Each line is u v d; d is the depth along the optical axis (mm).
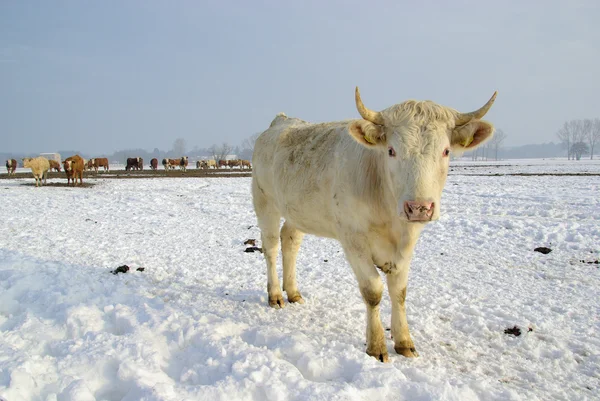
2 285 5691
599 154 183125
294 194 4945
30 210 14273
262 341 4176
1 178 33781
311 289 6148
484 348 4328
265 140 5957
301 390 3094
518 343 4395
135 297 5438
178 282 6488
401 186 3512
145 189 22969
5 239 9344
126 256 7930
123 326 4504
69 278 6148
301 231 5383
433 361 4070
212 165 72312
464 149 3850
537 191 18000
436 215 3422
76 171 26203
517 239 9055
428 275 6750
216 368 3484
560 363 4020
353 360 3576
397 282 4262
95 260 7551
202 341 3988
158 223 12031
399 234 4035
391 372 3330
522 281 6375
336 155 4445
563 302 5465
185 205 16141
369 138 3777
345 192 4184
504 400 3221
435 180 3496
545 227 9836
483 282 6355
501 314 5105
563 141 161625
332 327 4805
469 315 5086
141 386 3113
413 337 4586
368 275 4117
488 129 3654
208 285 6391
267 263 5762
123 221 12320
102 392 3287
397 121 3688
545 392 3533
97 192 21125
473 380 3518
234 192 20953
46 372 3389
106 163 56531
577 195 16109
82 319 4488
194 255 8188
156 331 4258
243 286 6352
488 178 27531
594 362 4020
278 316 5137
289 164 5109
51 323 4480
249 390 3094
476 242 8992
